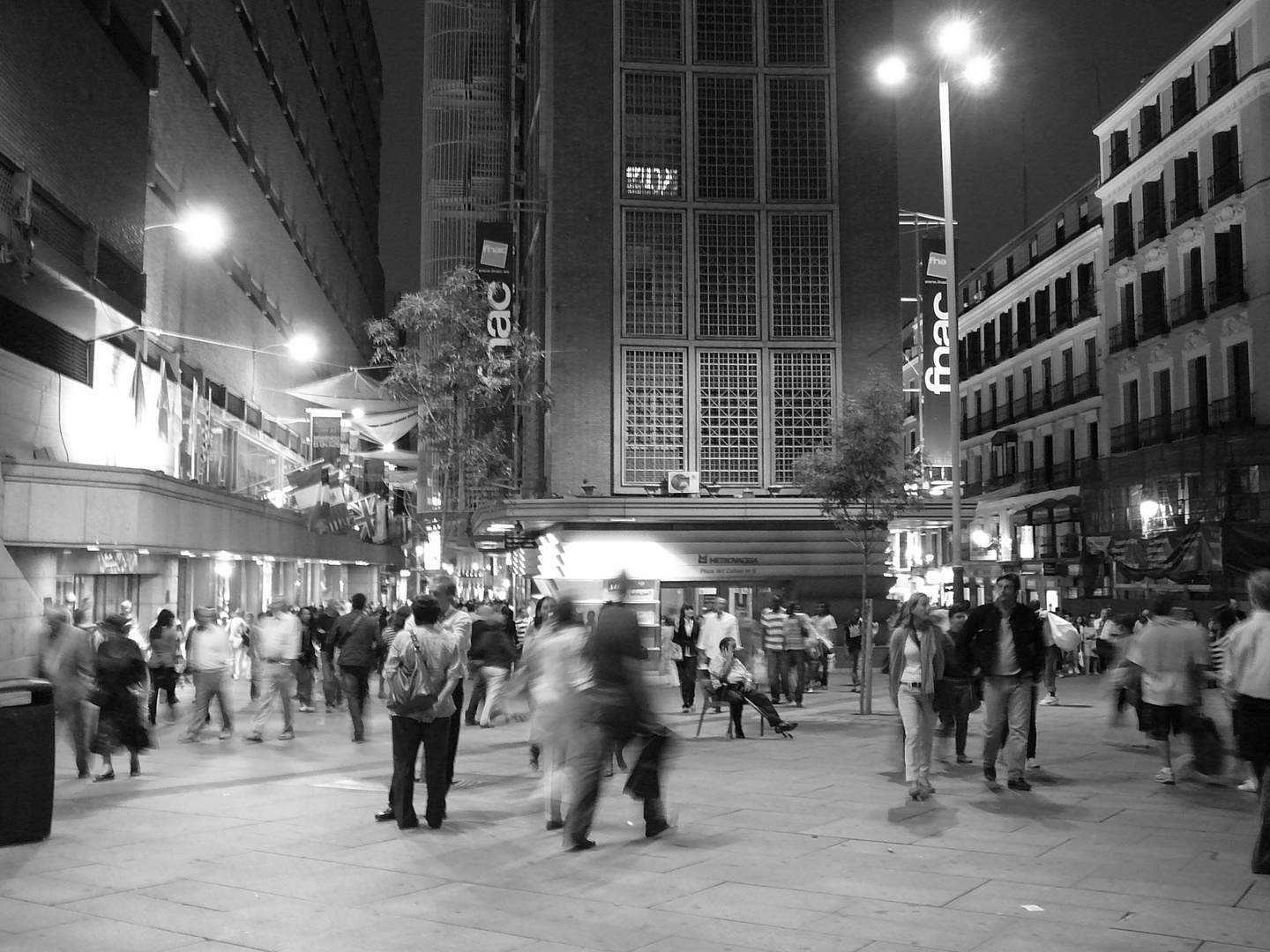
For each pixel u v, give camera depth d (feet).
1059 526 156.04
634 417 118.11
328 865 27.09
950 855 27.81
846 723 61.77
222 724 54.39
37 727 30.09
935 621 42.45
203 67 104.99
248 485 126.93
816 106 122.62
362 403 115.85
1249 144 117.08
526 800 36.50
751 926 21.70
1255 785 37.01
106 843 29.76
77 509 64.69
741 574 108.58
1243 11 117.50
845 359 120.26
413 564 219.20
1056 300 162.81
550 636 31.83
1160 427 132.67
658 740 30.48
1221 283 121.29
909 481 84.38
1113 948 20.13
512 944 20.59
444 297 100.99
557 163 119.14
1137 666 43.52
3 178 59.52
